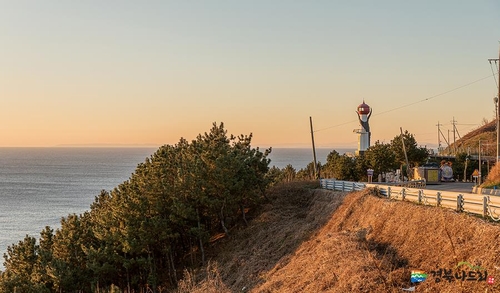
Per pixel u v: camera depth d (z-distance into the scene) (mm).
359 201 32500
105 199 49906
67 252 39625
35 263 39375
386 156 63844
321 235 32594
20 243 41156
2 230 82188
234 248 39906
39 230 81938
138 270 41250
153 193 40500
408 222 23953
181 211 39094
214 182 42125
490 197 20156
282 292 25047
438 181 58844
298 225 37906
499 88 46844
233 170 42594
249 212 47125
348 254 23875
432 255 19953
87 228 42406
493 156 73562
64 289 36406
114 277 40906
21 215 98500
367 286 19391
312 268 25516
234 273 34688
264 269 32250
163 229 38562
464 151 86125
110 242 38188
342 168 65562
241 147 49906
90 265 36719
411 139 70375
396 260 21422
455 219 20609
